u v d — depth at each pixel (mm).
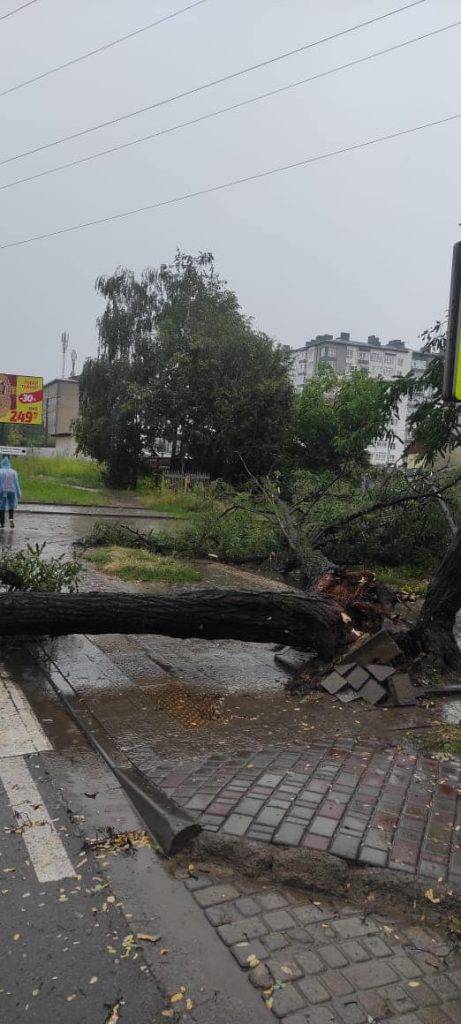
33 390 31625
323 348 95500
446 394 4934
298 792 3723
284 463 31312
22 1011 2357
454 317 4895
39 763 4199
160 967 2572
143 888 3045
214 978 2523
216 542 12898
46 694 5445
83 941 2695
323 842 3248
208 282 36312
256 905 2953
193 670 6125
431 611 6102
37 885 3037
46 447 55875
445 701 5398
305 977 2539
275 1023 2332
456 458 20672
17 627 5672
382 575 11641
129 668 6086
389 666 5594
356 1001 2436
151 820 3523
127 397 32750
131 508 23125
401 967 2613
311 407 34094
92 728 4688
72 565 7629
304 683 5730
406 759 4227
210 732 4656
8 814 3607
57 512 19859
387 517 11984
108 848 3334
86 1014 2355
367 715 5039
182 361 30922
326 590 6633
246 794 3693
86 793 3844
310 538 10828
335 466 32906
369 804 3619
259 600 5758
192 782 3846
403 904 2959
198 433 30781
